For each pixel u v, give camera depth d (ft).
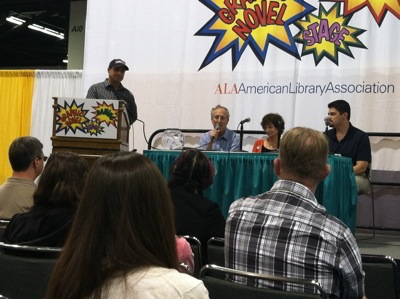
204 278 4.98
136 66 18.44
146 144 18.12
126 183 2.87
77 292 2.72
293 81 16.75
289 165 5.31
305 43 16.72
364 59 16.07
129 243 2.78
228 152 11.82
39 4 31.12
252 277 4.83
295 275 4.91
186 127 17.81
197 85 17.80
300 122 16.60
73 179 6.20
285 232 4.99
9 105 20.84
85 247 2.78
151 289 2.67
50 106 20.45
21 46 36.52
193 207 7.47
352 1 16.33
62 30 34.24
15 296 5.69
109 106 11.30
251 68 17.26
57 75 20.43
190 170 7.68
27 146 8.48
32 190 8.52
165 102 18.07
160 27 18.29
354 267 4.90
